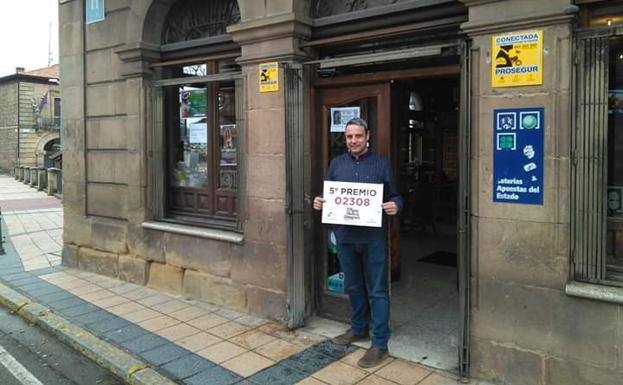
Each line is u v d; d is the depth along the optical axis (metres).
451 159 11.08
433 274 6.89
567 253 3.51
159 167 6.64
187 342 4.80
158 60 6.67
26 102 41.25
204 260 5.96
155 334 5.02
